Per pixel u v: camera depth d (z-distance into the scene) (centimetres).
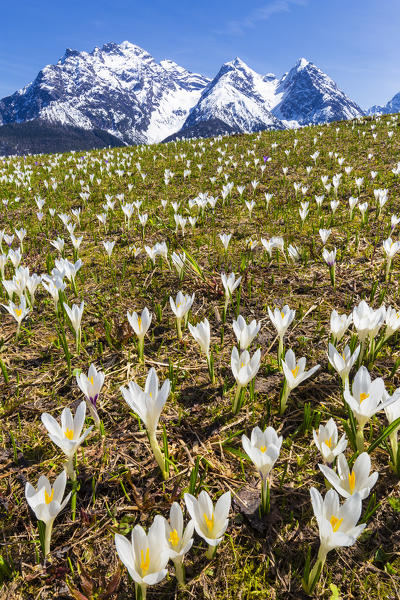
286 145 1495
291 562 175
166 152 1667
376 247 515
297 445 235
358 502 137
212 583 168
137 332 296
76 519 198
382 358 302
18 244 648
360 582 166
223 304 407
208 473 220
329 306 386
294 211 709
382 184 812
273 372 299
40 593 168
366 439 231
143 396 187
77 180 1194
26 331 375
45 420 184
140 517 198
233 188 919
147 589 167
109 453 235
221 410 266
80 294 452
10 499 210
